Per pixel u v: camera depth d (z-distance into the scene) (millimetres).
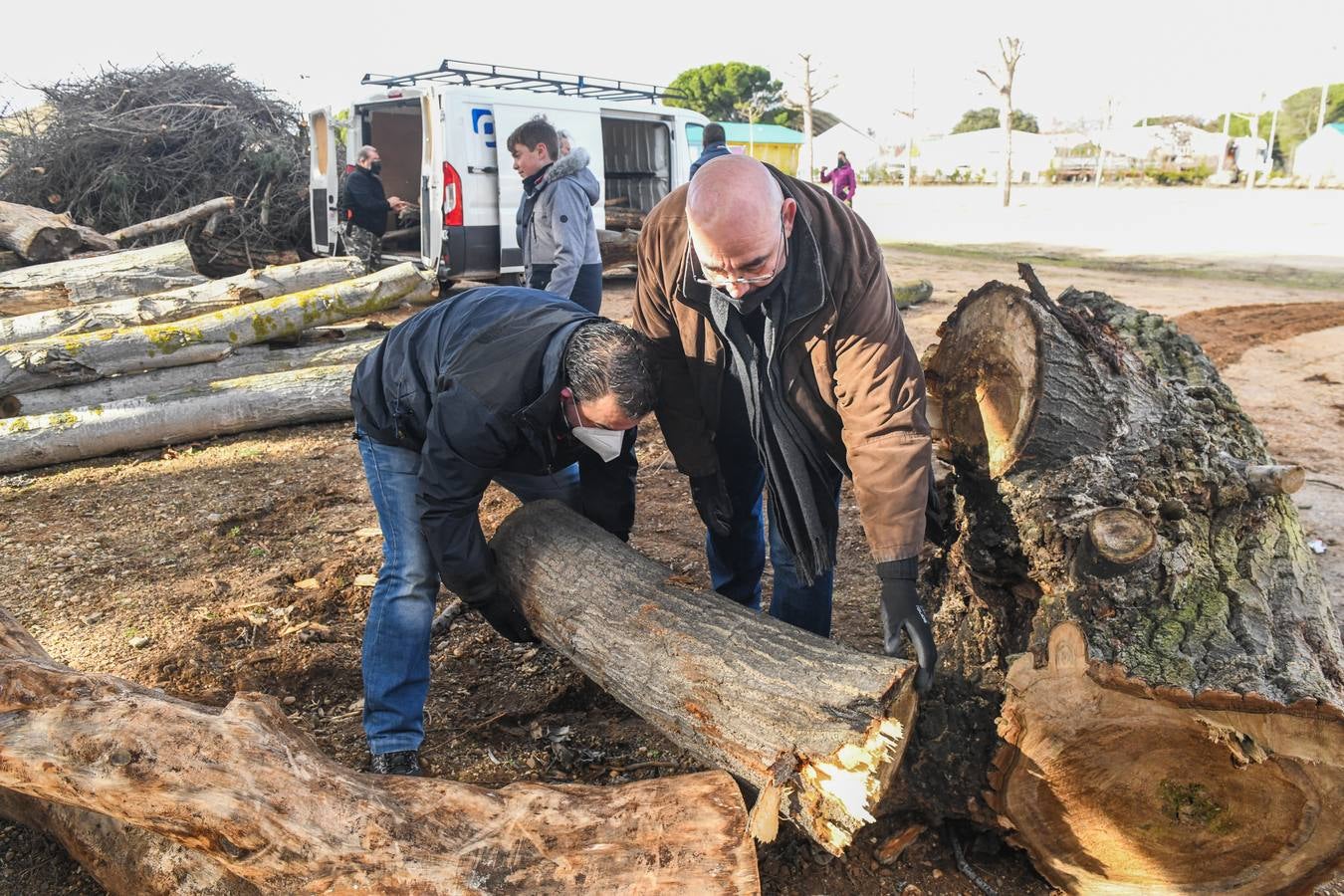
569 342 2240
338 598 3775
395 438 2607
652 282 2611
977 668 2537
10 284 7879
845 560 4148
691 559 4113
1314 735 1899
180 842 2014
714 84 67625
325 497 4938
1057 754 2170
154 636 3457
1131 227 21844
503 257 9469
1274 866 2113
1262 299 10820
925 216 26484
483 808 2070
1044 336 2631
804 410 2502
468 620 3576
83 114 11977
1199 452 2627
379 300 7125
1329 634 2424
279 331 6676
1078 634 2152
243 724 2051
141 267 8477
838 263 2303
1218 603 2244
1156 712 2068
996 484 2660
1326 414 6129
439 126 8906
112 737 1955
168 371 6258
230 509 4773
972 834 2508
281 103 13445
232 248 12234
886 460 2330
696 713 2279
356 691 3154
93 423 5496
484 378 2246
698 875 1935
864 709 2039
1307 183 44688
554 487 3068
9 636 2318
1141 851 2223
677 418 2891
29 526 4543
